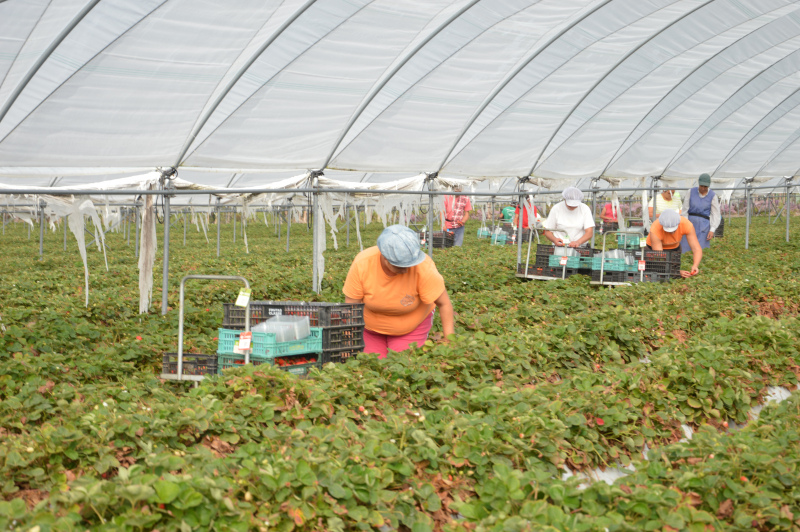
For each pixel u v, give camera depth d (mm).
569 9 11250
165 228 10953
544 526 3740
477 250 22484
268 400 5520
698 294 11359
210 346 7836
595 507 4184
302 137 12203
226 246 27688
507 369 6734
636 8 11773
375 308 7188
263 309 6566
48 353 6992
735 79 16219
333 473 4199
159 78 9320
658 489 4430
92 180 18031
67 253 23469
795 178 25094
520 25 11352
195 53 9156
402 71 11734
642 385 6547
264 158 12227
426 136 13891
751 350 7926
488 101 13375
